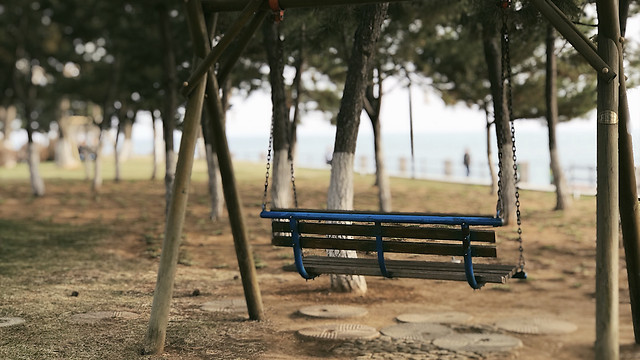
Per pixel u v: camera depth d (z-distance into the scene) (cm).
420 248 675
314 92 2444
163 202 2675
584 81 2158
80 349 686
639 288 694
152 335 683
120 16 2220
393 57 1922
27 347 686
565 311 883
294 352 695
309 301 965
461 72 2073
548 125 2136
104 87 3022
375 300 975
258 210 2302
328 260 761
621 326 779
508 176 1789
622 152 670
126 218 2133
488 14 1161
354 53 1001
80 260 1331
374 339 743
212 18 746
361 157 4391
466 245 642
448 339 736
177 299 973
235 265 1304
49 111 4838
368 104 1959
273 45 1445
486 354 675
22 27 2784
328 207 1012
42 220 2053
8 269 1192
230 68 771
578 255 1390
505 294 1016
